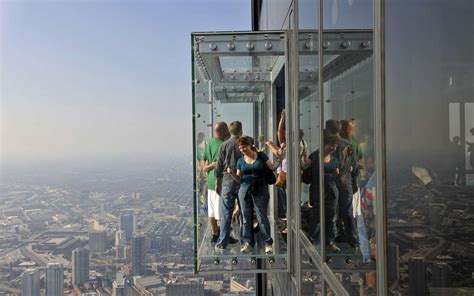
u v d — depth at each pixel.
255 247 3.33
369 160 1.19
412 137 0.84
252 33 3.36
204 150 3.33
